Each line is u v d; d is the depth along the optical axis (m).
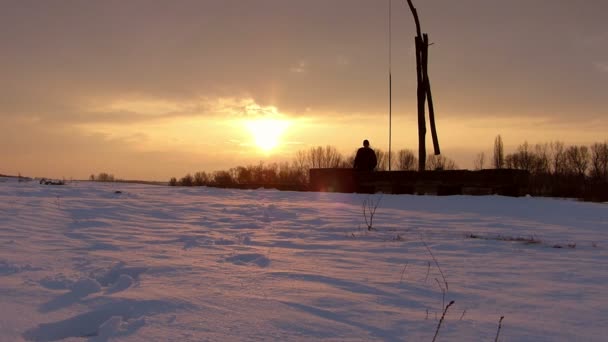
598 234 8.20
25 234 6.81
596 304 3.94
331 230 8.56
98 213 9.66
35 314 3.49
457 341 3.12
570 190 22.45
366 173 16.28
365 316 3.60
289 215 10.66
